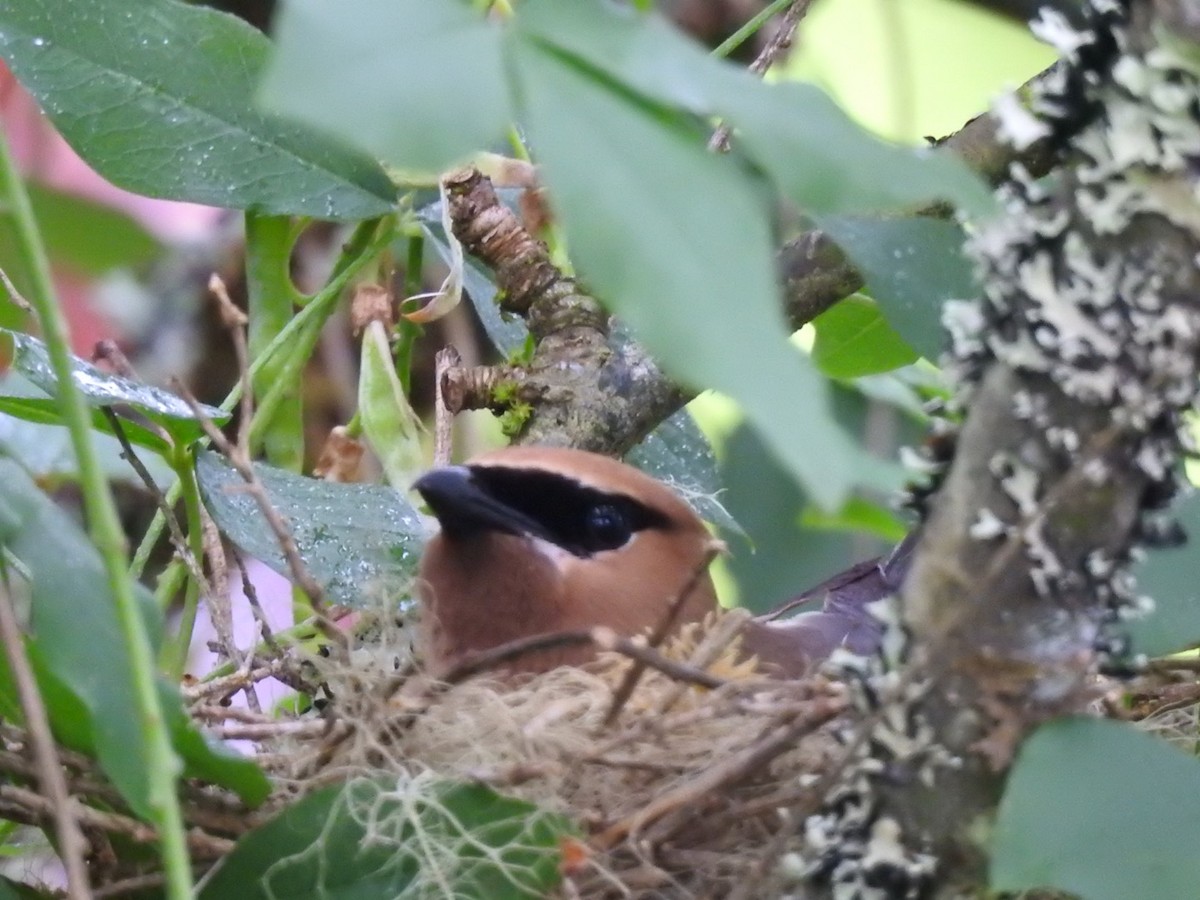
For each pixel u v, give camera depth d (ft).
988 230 12.18
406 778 14.44
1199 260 11.66
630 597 19.56
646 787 15.40
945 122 34.91
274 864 14.02
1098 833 11.46
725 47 20.18
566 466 19.85
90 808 14.64
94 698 12.40
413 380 29.30
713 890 14.65
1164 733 16.67
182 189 19.02
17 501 12.93
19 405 17.80
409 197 20.76
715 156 8.49
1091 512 11.89
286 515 18.52
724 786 14.17
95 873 14.98
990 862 11.89
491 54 8.06
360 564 18.63
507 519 19.63
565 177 8.01
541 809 14.14
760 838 14.88
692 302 7.91
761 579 30.89
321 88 7.60
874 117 34.76
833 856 12.73
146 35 18.83
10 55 18.45
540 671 19.22
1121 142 11.60
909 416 26.86
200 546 18.88
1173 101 11.49
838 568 31.14
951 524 12.17
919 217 17.67
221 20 19.07
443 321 29.14
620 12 8.50
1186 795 11.60
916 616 12.32
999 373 12.07
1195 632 15.12
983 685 12.09
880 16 34.47
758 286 8.02
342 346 29.30
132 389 17.95
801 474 7.57
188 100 19.03
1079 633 12.07
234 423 26.25
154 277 30.55
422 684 16.51
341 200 19.62
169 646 18.66
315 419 29.35
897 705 12.29
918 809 12.39
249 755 16.02
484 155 20.80
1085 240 11.76
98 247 29.01
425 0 8.11
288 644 19.16
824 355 21.79
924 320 16.97
